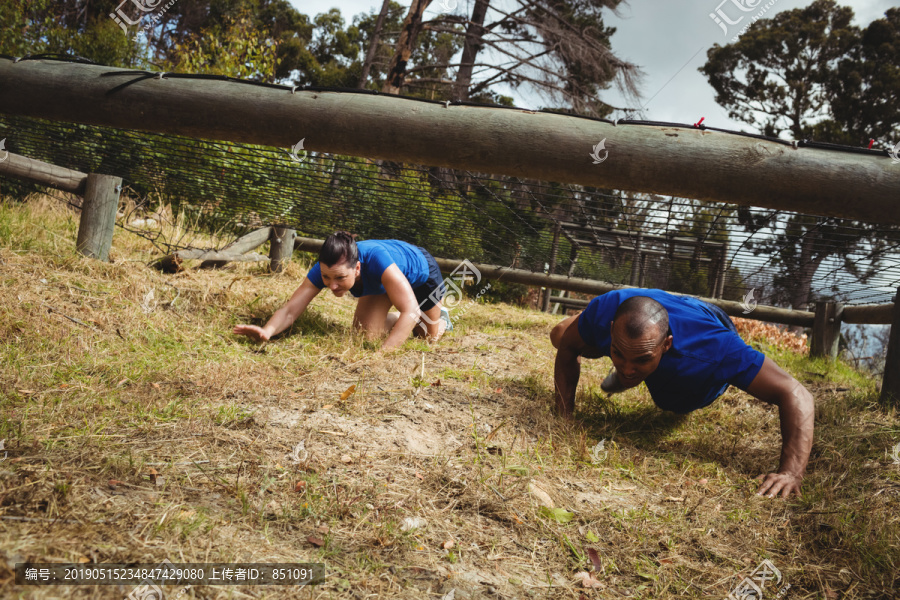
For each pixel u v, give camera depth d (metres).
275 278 6.08
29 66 3.40
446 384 3.27
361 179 4.49
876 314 5.51
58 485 1.63
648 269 6.89
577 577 1.71
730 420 3.43
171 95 3.23
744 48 19.05
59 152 5.10
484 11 14.14
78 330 3.34
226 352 3.52
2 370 2.62
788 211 2.82
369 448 2.33
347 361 3.56
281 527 1.70
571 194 4.14
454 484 2.14
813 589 1.77
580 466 2.49
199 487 1.84
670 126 2.82
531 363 4.17
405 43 13.01
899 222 2.70
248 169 4.59
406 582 1.55
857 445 2.80
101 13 15.28
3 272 3.89
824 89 19.08
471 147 2.96
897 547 1.89
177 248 5.28
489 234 5.64
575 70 13.88
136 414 2.35
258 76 11.16
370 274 4.23
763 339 8.84
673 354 2.71
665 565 1.82
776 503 2.30
